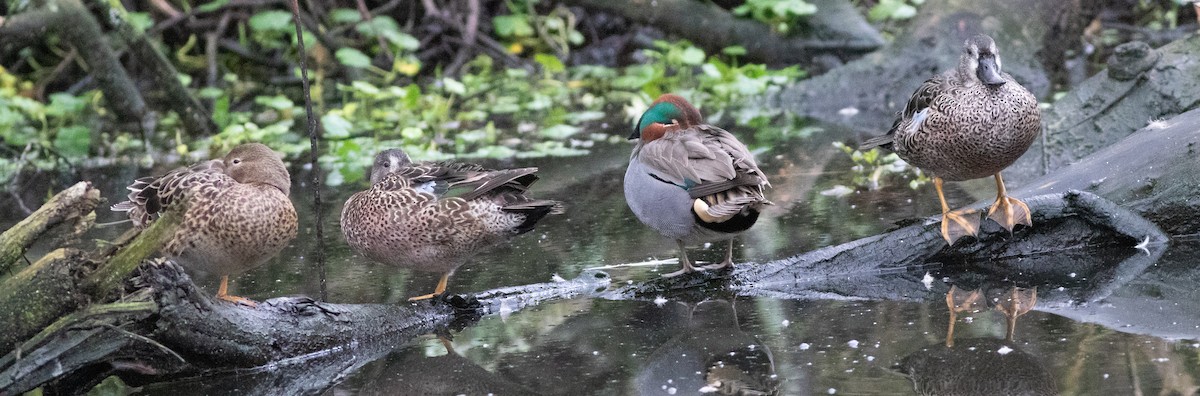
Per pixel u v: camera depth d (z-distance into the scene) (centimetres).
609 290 995
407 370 823
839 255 1019
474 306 959
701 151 936
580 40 2192
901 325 866
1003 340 815
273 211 849
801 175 1377
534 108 1894
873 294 956
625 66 2225
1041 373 742
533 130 1738
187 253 844
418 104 1873
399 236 898
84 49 1730
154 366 811
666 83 2014
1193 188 1032
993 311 888
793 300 953
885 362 783
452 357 847
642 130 1030
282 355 849
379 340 898
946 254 1030
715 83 1902
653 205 962
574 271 1047
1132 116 1308
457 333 907
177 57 2145
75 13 1706
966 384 731
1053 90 1762
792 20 2030
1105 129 1319
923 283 983
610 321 918
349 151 1609
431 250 901
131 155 1661
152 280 777
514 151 1573
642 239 1148
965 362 773
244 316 830
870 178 1342
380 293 1003
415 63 2028
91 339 766
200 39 2223
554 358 832
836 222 1162
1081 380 723
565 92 2003
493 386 780
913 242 1024
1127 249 1041
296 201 1375
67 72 2109
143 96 2055
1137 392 694
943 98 1019
